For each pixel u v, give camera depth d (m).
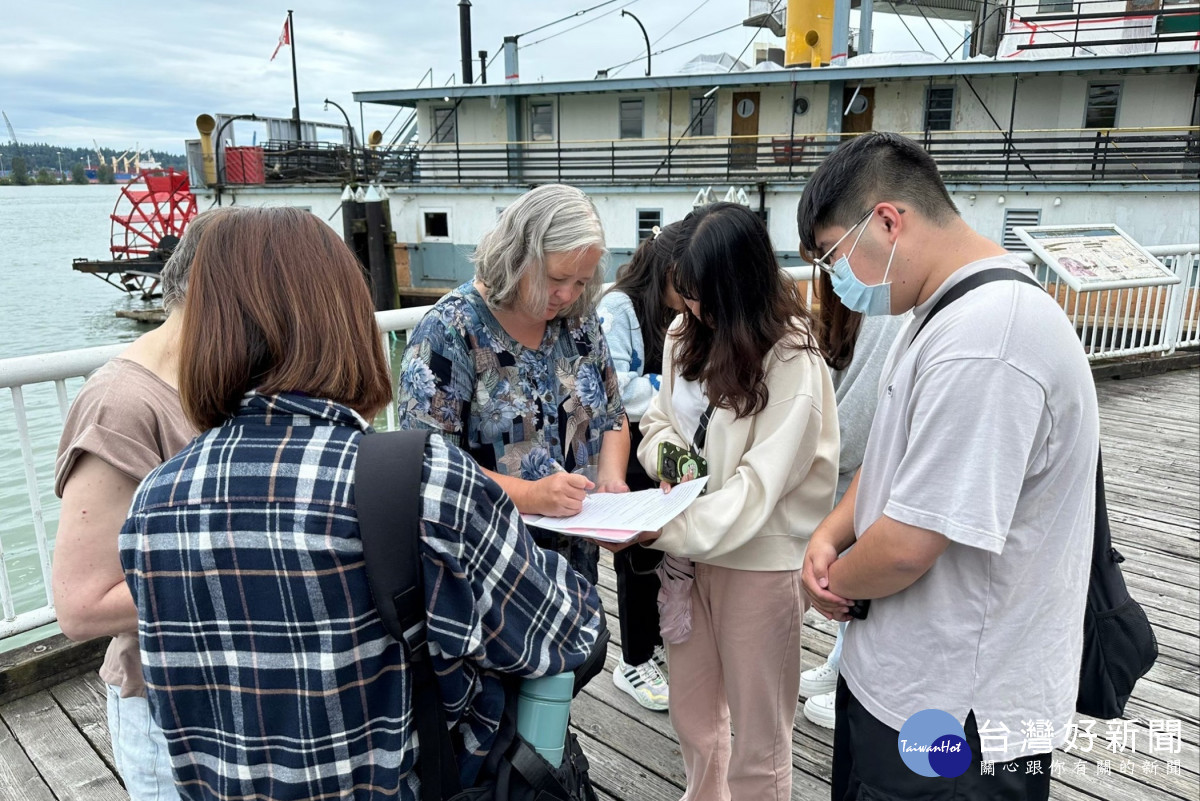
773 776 1.84
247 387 0.93
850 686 1.43
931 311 1.28
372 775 0.93
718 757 1.94
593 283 1.81
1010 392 1.13
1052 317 1.16
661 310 2.59
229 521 0.88
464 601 0.92
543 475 1.76
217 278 0.92
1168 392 6.66
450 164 18.59
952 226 1.28
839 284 1.37
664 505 1.58
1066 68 13.26
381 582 0.87
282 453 0.90
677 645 1.88
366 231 16.59
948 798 1.30
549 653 1.03
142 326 19.73
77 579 1.18
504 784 1.02
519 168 17.80
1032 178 14.21
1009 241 13.77
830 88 15.46
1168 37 12.76
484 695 1.03
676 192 15.34
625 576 1.91
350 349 0.95
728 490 1.62
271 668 0.89
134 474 1.22
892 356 1.38
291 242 0.93
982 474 1.13
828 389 1.70
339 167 21.48
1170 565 3.59
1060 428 1.17
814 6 15.85
